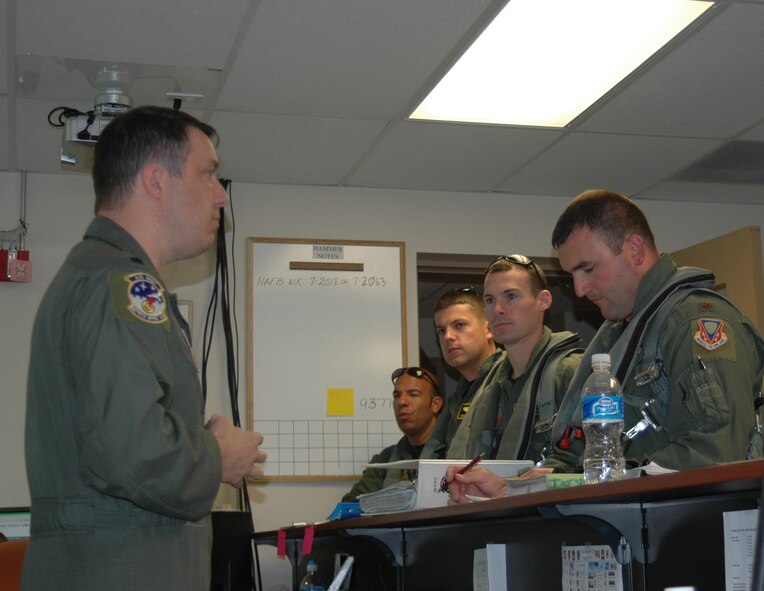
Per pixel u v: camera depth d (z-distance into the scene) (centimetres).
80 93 338
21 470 382
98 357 145
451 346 354
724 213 479
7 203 404
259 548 397
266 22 294
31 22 291
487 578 210
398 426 421
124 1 280
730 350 179
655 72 334
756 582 92
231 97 346
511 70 330
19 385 389
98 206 175
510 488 180
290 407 415
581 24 300
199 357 410
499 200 460
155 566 147
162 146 174
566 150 405
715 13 295
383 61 321
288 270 429
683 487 122
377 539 258
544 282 299
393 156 407
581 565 178
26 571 148
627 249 215
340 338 427
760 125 381
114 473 140
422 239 448
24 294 397
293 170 420
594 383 182
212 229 182
